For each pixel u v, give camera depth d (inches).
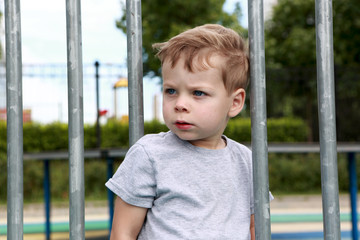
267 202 38.6
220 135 46.9
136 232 44.2
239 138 339.3
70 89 40.0
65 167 359.9
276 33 505.4
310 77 251.6
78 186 39.6
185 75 42.5
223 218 43.8
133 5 44.5
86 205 315.3
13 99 40.8
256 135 38.9
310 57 467.2
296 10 490.3
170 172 43.4
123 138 357.7
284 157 382.6
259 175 38.7
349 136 251.9
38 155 179.9
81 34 41.1
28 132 354.6
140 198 43.2
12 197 40.3
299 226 238.4
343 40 454.0
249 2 39.5
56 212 298.0
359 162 366.0
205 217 42.9
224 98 44.0
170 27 457.1
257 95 39.0
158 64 354.6
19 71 41.3
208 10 461.7
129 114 45.3
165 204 43.2
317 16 39.1
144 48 452.4
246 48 47.3
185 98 42.7
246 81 46.8
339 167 371.9
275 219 259.9
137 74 44.8
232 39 45.8
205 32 44.2
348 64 459.8
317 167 367.9
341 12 450.6
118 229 43.8
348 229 230.4
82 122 40.4
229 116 46.2
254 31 39.3
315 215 270.7
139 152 43.7
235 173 46.8
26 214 293.6
